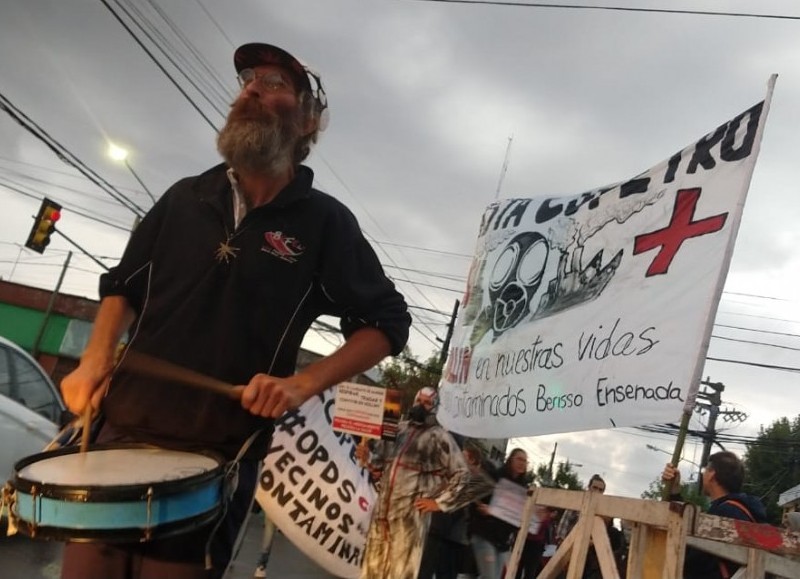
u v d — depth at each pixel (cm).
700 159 424
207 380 171
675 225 421
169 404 182
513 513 654
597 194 509
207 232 192
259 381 171
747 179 388
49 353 2956
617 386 416
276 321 189
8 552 598
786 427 4069
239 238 190
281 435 517
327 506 516
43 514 148
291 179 200
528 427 479
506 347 536
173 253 194
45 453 173
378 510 557
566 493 369
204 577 171
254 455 183
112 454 174
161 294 191
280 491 512
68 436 201
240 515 182
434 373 2938
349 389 820
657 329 406
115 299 200
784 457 4000
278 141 191
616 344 429
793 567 294
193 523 158
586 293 473
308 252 196
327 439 527
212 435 179
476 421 538
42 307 3003
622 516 320
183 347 183
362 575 543
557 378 470
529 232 565
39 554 611
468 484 557
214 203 195
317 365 188
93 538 147
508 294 559
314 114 208
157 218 202
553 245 529
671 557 281
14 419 616
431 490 554
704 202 408
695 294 390
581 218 511
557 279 512
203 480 159
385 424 800
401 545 550
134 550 167
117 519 148
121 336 198
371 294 202
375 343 200
